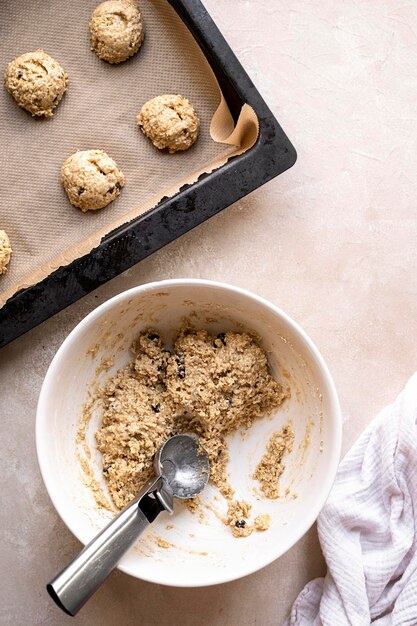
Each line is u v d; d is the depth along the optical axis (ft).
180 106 2.70
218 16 2.78
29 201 2.70
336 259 2.78
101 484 2.56
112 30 2.69
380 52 2.78
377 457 2.64
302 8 2.78
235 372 2.55
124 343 2.62
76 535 2.38
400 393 2.73
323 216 2.78
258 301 2.45
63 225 2.70
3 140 2.72
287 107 2.78
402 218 2.79
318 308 2.77
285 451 2.61
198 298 2.54
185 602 2.71
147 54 2.74
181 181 2.72
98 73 2.75
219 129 2.72
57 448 2.50
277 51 2.78
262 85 2.77
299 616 2.68
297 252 2.77
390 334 2.78
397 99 2.78
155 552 2.50
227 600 2.72
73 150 2.73
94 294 2.73
